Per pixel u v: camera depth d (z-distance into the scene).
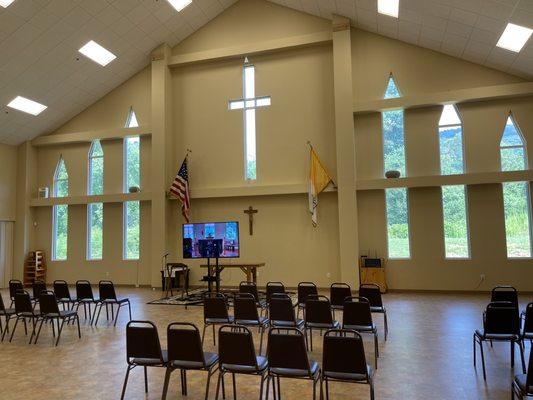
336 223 10.86
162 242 11.66
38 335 6.37
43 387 4.12
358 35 10.98
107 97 12.99
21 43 9.71
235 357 3.46
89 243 13.04
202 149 12.07
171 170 12.19
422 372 4.37
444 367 4.52
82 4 9.48
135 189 12.30
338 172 10.44
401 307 8.12
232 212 11.67
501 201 9.77
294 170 11.27
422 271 10.14
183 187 11.38
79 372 4.57
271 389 3.98
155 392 3.96
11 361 5.02
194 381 4.24
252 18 11.80
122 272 12.52
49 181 13.52
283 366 3.36
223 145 11.91
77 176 13.21
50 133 13.47
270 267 11.23
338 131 10.48
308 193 10.88
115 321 7.24
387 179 10.16
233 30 11.93
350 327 4.80
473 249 9.85
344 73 10.56
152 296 10.28
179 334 3.54
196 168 12.04
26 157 13.29
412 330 6.20
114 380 4.30
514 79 9.83
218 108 12.06
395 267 10.31
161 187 11.79
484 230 9.82
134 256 12.55
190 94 12.34
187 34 12.23
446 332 6.05
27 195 13.25
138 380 4.30
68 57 10.80
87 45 10.85
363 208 10.64
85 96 12.59
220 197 11.73
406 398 3.70
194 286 11.80
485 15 8.04
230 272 11.55
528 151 9.68
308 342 5.59
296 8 11.34
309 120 11.27
